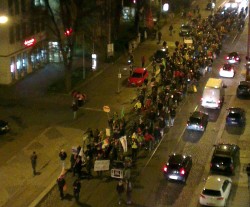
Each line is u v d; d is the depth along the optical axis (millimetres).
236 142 46656
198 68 64500
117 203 36500
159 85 59906
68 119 51062
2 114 51938
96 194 37750
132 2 87125
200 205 36156
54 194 37656
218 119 52156
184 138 47438
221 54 75562
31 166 41688
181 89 56844
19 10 60469
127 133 46875
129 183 36219
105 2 69938
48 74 64625
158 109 50062
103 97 57344
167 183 39375
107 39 71750
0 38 58750
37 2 63969
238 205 36000
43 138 46688
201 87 61344
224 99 57781
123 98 57188
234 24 91812
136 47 77938
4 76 60188
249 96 58469
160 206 36188
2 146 45031
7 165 41781
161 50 70312
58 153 43906
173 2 104500
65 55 57719
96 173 40812
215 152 41500
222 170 40375
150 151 44656
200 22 91000
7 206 36062
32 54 65000
